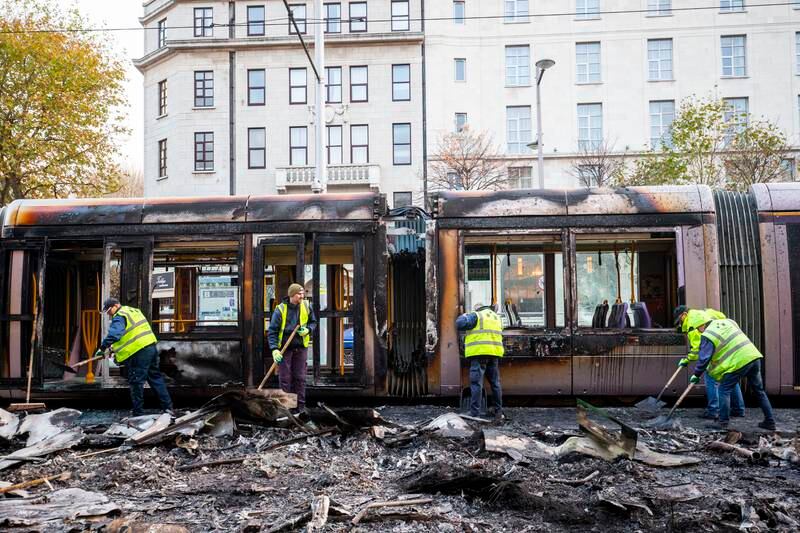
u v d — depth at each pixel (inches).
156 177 1371.8
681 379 365.1
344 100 1302.9
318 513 190.7
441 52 1307.8
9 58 835.4
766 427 316.8
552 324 373.1
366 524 190.9
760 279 375.2
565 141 1320.1
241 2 1320.1
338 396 383.9
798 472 249.6
